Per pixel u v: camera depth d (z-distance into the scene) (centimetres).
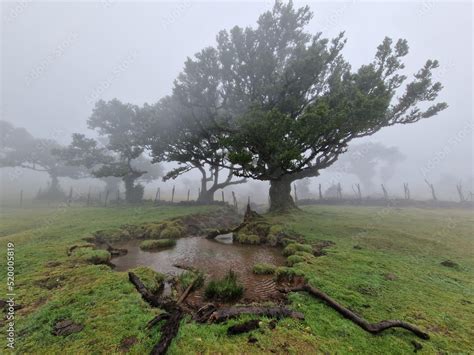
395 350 410
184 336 430
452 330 469
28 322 476
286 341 420
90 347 404
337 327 468
